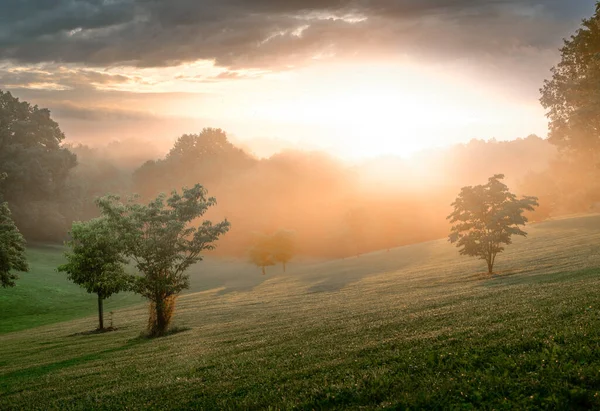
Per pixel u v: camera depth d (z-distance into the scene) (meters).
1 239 48.78
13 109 144.50
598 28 53.59
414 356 14.15
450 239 56.47
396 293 51.75
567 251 65.19
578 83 57.12
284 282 96.81
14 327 61.75
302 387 12.91
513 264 62.72
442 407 9.77
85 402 16.00
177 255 40.84
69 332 50.09
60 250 132.38
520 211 54.25
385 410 10.03
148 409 13.65
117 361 26.34
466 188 55.50
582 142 58.97
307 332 26.06
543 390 9.63
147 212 40.34
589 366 10.21
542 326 15.06
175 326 41.25
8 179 129.00
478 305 25.31
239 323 40.75
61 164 143.25
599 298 18.72
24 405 17.31
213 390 14.48
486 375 10.88
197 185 41.41
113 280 43.66
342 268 109.50
